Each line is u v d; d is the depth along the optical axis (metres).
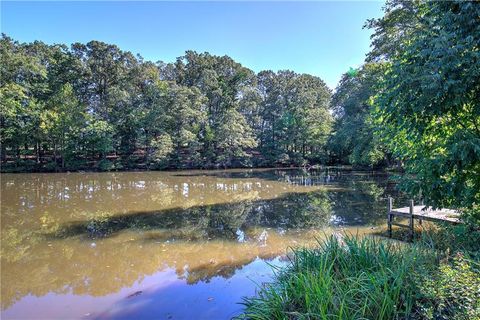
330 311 3.12
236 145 33.94
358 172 27.61
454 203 4.36
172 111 32.44
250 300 4.23
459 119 4.28
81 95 34.78
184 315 4.55
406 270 3.48
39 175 25.88
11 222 10.66
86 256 7.41
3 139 26.92
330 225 9.83
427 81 3.52
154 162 31.02
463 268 3.05
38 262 7.03
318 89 44.81
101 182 22.03
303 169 31.98
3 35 35.25
